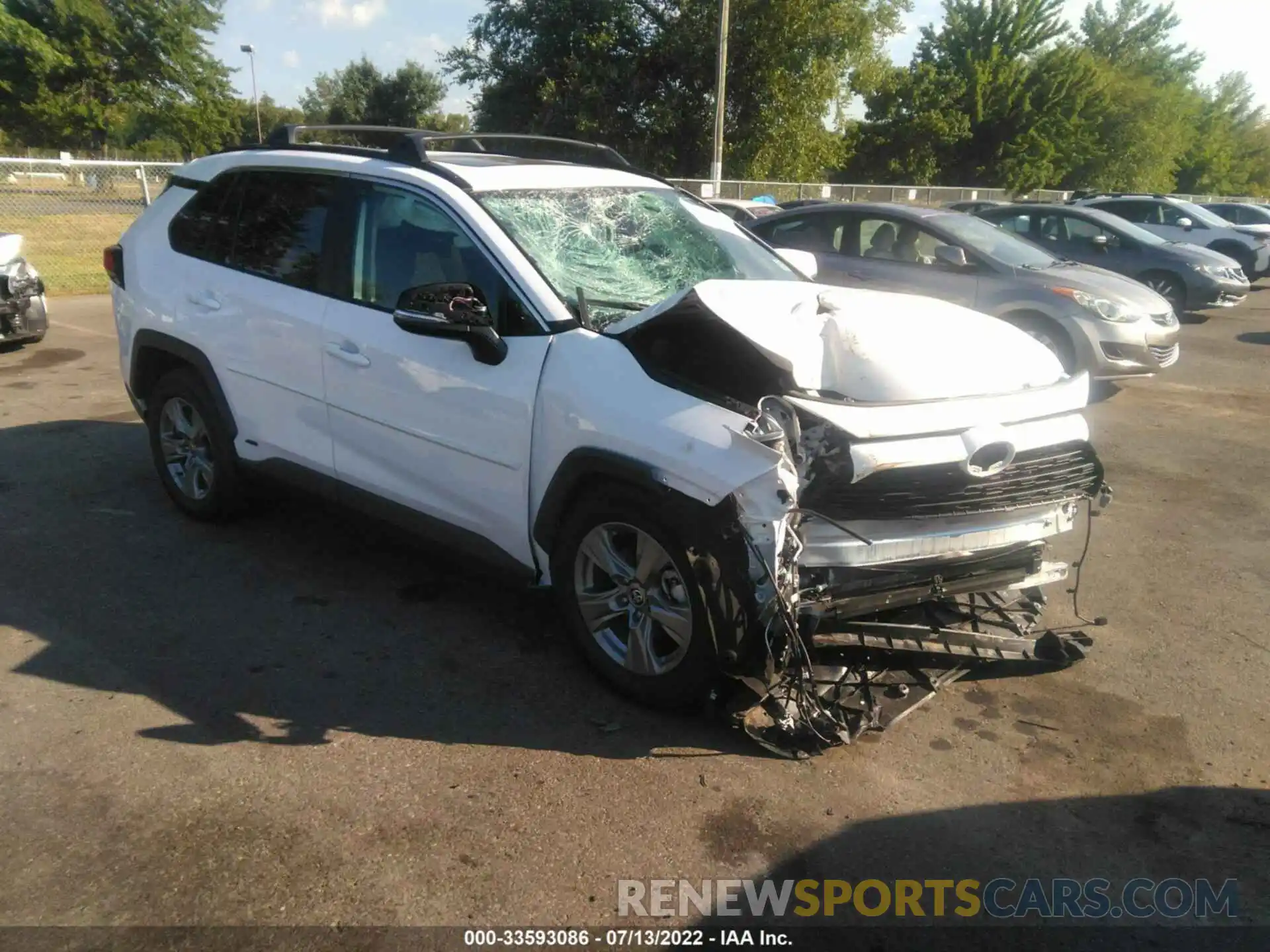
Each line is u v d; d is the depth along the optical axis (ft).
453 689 12.06
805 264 15.76
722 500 9.97
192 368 16.11
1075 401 11.66
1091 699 12.50
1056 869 9.38
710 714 11.23
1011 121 140.67
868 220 30.66
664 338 11.07
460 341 12.21
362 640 13.20
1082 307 27.20
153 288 16.35
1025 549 11.89
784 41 106.01
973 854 9.54
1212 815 10.25
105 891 8.62
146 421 17.33
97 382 26.89
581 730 11.28
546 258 12.44
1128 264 45.06
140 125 175.63
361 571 15.38
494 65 113.19
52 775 10.14
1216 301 44.27
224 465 15.90
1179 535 18.51
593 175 14.46
